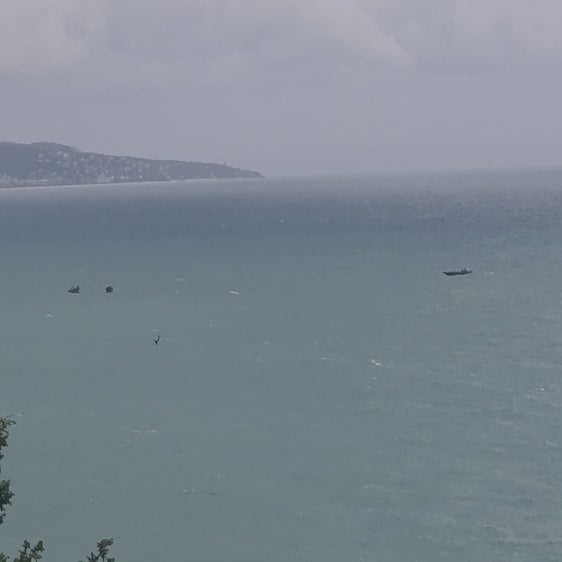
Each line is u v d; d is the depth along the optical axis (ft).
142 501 198.70
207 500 197.57
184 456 222.89
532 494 190.08
